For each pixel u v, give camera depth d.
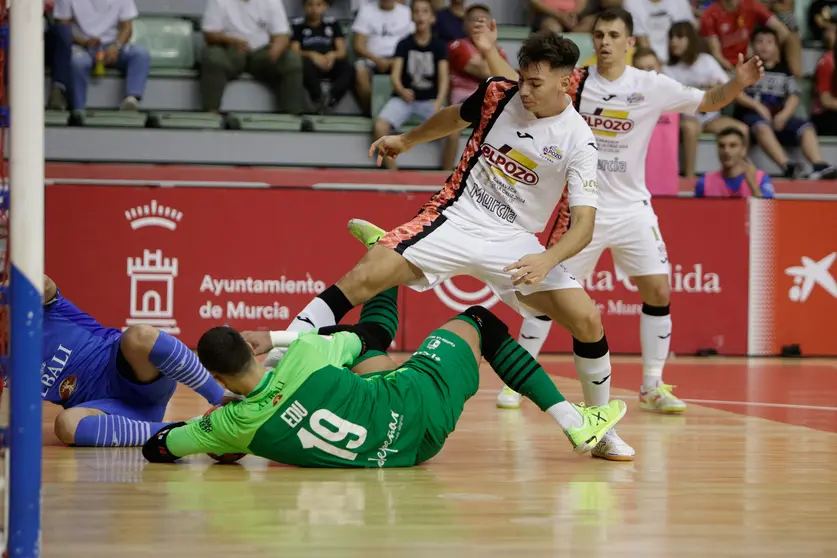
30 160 6.21
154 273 24.16
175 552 7.04
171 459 10.29
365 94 28.25
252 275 24.42
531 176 11.92
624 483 9.80
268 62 27.88
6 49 6.55
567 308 11.77
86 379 11.79
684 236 25.27
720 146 25.98
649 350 16.45
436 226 12.10
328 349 10.23
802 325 25.62
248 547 7.17
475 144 12.23
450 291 24.84
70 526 7.75
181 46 28.86
